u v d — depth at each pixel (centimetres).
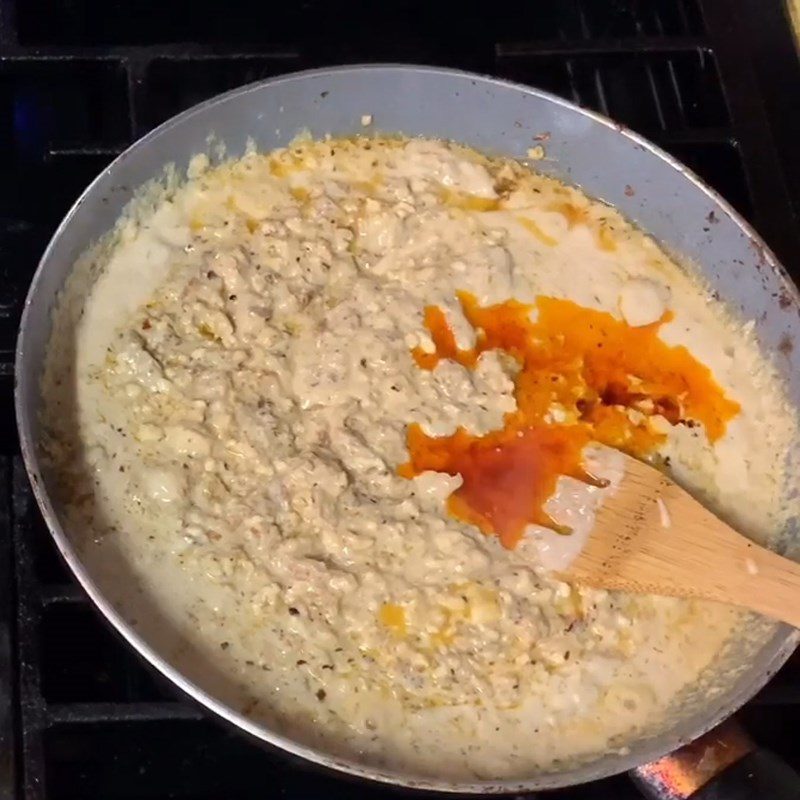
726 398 66
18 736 55
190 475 60
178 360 62
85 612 59
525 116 68
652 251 68
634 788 58
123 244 64
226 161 66
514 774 57
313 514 59
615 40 71
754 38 72
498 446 62
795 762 61
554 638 59
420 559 60
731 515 63
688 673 60
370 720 57
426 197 67
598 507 60
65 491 59
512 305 66
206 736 60
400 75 66
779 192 69
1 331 63
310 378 62
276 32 74
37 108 69
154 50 67
